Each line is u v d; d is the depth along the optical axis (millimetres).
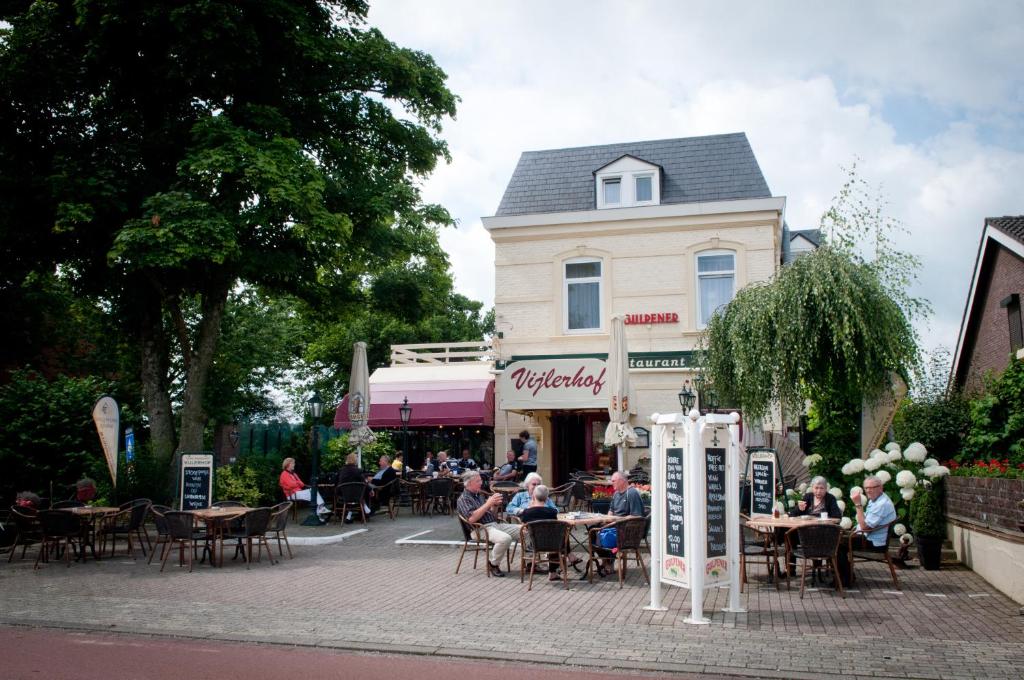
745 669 6852
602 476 19234
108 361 27812
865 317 13398
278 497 19734
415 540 15039
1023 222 20812
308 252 18562
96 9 15898
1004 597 9812
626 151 24062
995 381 15352
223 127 16156
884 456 12984
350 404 19656
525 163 24625
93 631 8328
